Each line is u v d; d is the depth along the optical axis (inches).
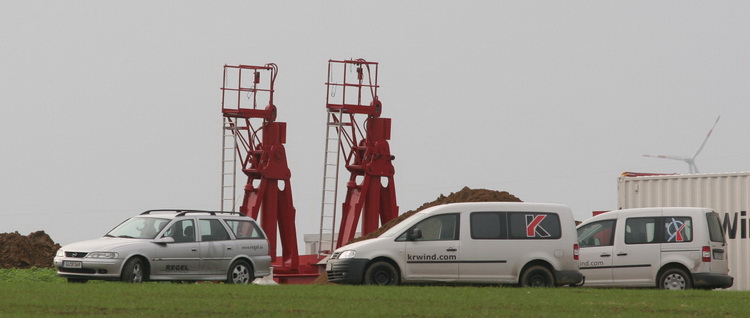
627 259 3088.1
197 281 3326.8
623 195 3941.9
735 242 3599.9
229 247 3176.7
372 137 5285.4
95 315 1929.1
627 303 2272.4
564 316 2000.5
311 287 2674.7
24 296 2305.6
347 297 2347.4
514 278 2891.2
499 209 2918.3
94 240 3095.5
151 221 3144.7
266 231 5423.2
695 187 3730.3
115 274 2967.5
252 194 5457.7
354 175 5300.2
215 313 1984.5
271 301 2233.0
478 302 2251.5
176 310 2032.5
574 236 2930.6
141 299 2255.2
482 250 2886.3
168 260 3051.2
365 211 5246.1
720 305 2246.6
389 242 2888.8
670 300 2361.0
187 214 3152.1
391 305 2169.0
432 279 2878.9
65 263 3019.2
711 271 3031.5
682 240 3056.1
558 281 2898.6
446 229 2901.1
